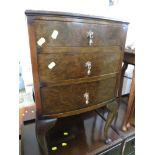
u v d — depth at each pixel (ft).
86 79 2.35
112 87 2.87
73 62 2.12
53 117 2.27
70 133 3.48
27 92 3.96
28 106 3.95
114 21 2.33
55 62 1.99
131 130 3.71
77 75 2.23
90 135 3.45
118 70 2.84
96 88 2.56
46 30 1.80
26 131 3.35
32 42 1.78
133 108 3.67
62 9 3.66
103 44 2.35
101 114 4.26
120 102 5.03
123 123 3.88
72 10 3.78
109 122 3.14
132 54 3.45
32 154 2.79
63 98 2.25
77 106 2.43
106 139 3.25
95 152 3.00
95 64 2.37
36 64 1.89
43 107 2.15
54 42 1.89
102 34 2.27
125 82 5.44
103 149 3.09
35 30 1.75
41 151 2.81
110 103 2.96
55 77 2.06
